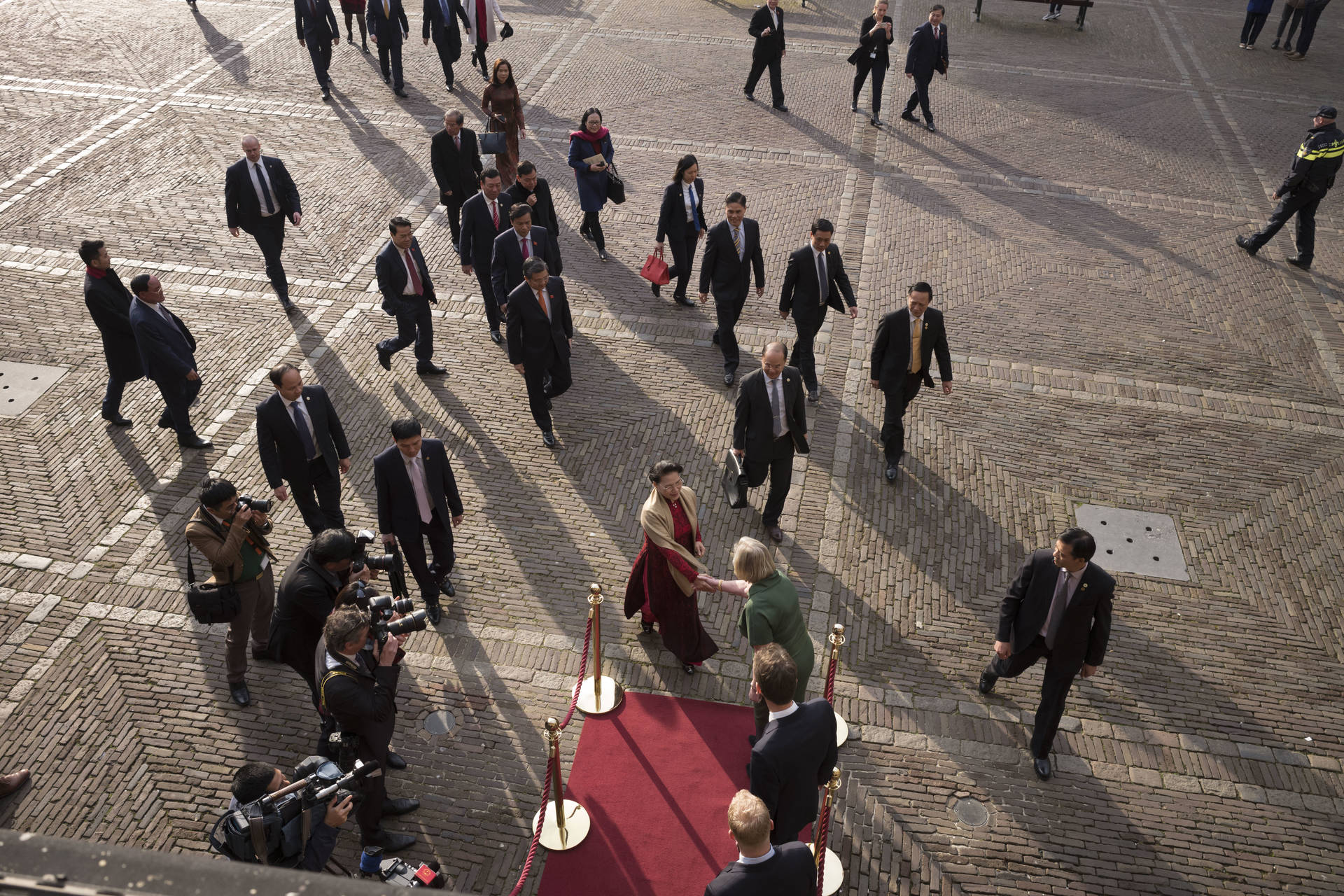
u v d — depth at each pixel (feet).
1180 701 23.21
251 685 22.85
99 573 25.58
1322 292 39.32
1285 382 34.17
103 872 3.51
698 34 65.00
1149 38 67.00
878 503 28.81
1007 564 26.91
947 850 19.94
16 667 23.04
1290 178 39.22
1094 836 20.33
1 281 36.78
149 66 56.29
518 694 22.93
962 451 30.83
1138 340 36.14
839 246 41.52
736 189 45.88
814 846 19.66
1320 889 19.52
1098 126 53.67
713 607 25.40
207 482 21.02
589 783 20.92
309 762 15.94
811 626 24.80
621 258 40.70
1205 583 26.35
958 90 57.67
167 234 40.37
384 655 17.75
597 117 38.99
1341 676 23.94
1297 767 21.83
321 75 52.08
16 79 53.57
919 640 24.63
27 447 29.48
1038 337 36.17
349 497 28.37
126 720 21.95
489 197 33.58
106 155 46.21
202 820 20.04
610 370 34.01
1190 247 42.32
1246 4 75.51
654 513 21.44
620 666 23.71
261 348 34.30
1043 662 24.35
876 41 50.70
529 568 26.32
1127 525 28.17
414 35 62.80
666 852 19.56
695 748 21.75
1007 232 43.11
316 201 43.37
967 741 22.21
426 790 20.71
